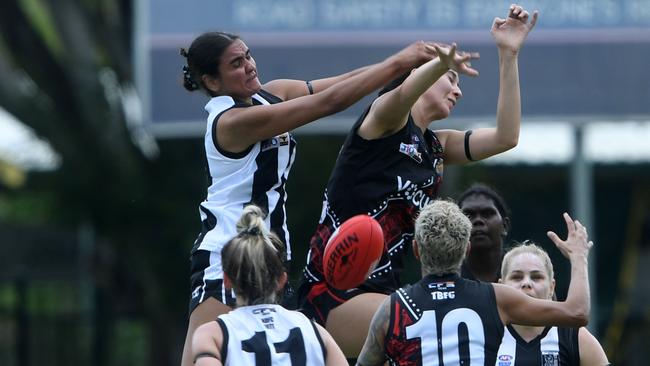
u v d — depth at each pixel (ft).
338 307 71.31
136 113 225.97
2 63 221.66
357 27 193.06
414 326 64.69
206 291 67.15
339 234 64.08
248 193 67.72
